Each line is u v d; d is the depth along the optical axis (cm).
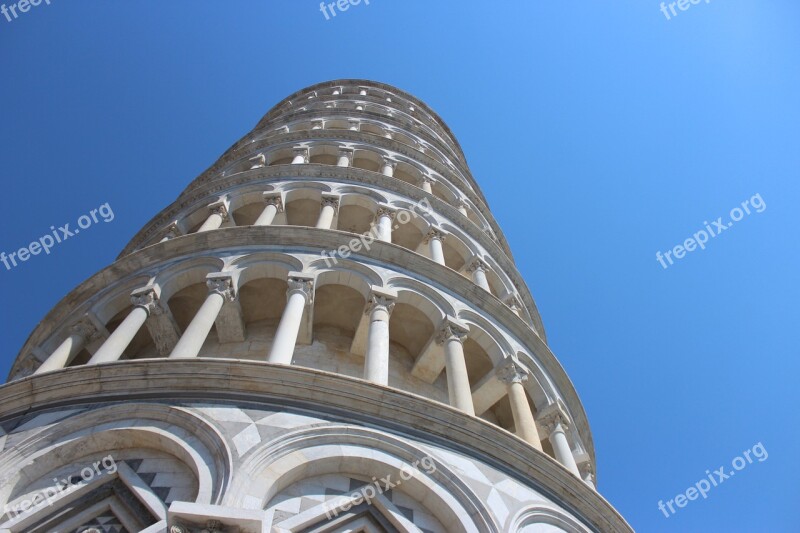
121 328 1541
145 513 1006
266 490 1019
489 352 1820
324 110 3828
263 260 1778
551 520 1209
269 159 3005
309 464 1099
